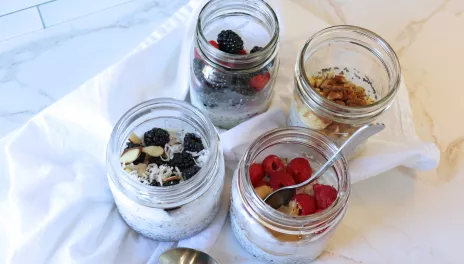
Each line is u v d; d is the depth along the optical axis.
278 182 0.52
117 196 0.51
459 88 0.62
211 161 0.49
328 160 0.51
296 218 0.47
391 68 0.55
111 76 0.57
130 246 0.54
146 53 0.59
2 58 0.62
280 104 0.58
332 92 0.56
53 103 0.59
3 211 0.54
